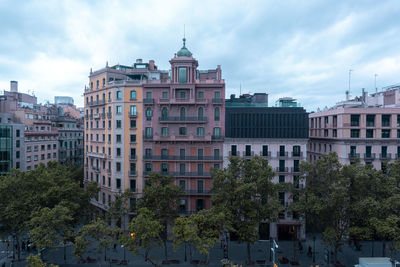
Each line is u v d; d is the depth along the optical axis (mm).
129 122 49656
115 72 54094
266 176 35719
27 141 66062
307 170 37625
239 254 41656
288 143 47312
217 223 33125
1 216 34562
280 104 49688
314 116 60406
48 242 30766
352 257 40656
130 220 49250
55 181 42062
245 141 47688
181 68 48812
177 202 40969
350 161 48750
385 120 49219
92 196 44438
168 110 48719
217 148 48250
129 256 40719
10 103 72875
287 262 38344
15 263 37469
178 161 48188
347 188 35719
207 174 47562
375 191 36000
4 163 59312
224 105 48000
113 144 50469
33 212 33219
